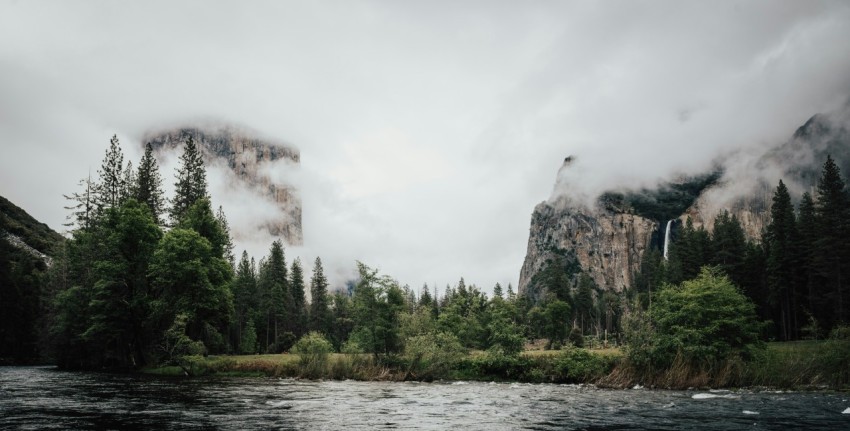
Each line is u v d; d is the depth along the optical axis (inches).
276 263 5113.2
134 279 2343.8
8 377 1835.6
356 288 2170.3
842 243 3191.4
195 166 3383.4
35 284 3427.7
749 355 1673.2
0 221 4347.9
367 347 2106.3
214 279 2426.2
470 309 4475.9
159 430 759.7
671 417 932.0
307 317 5349.4
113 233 2359.7
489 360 2046.0
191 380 1772.9
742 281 3868.1
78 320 2393.0
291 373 1983.3
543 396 1339.8
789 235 3668.8
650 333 1740.9
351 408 1050.7
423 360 2009.1
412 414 971.3
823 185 3395.7
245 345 4279.0
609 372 1797.5
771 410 1019.9
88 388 1419.8
